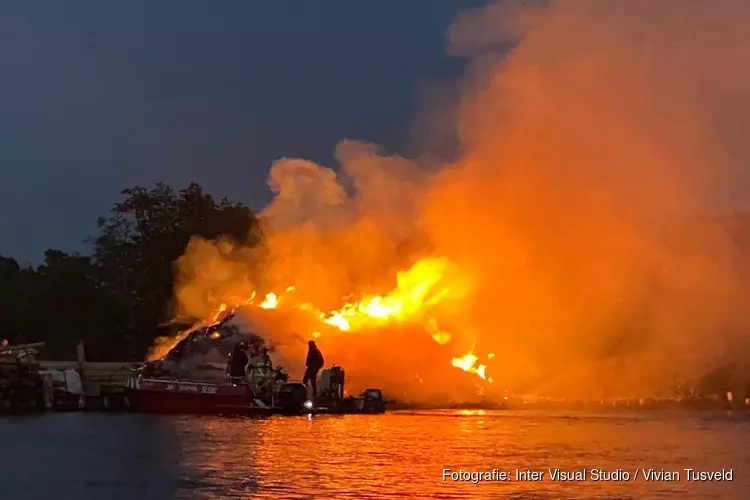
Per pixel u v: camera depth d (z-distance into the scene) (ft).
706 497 78.79
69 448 107.34
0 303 255.70
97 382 185.26
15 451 104.68
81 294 261.24
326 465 93.04
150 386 161.07
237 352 159.84
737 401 187.42
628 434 125.59
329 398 160.76
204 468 91.66
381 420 148.05
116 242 270.46
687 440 118.83
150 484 82.33
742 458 100.94
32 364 172.65
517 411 173.68
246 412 155.12
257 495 77.51
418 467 92.43
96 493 79.10
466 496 77.82
